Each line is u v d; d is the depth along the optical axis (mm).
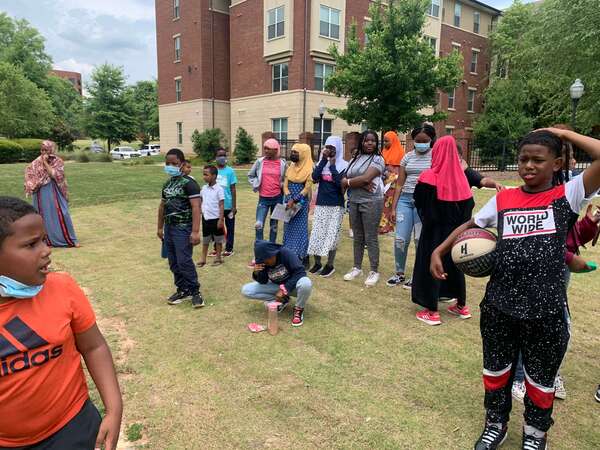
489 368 2533
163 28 31812
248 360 3619
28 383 1497
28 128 38375
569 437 2709
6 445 1533
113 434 1690
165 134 33469
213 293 5211
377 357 3678
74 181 16672
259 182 6363
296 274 4203
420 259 4281
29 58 48844
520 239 2326
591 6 16297
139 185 15594
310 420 2861
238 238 8117
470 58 33375
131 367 3488
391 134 8266
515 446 2648
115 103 42000
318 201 5742
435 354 3736
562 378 3391
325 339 4004
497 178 18609
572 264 2543
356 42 18469
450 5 31297
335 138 5590
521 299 2320
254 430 2760
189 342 3939
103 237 8141
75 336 1703
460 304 4488
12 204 1427
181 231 4629
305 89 24688
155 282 5590
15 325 1475
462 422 2859
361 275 5898
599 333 4160
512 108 28547
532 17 20484
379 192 5320
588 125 19000
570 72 18375
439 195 4047
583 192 2227
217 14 28969
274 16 25172
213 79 29391
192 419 2863
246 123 28281
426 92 17703
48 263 1488
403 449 2607
